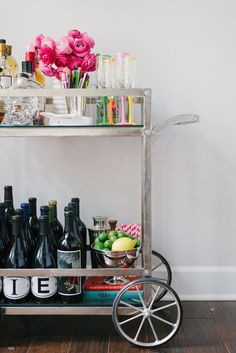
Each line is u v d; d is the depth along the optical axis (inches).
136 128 53.9
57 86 60.1
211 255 69.9
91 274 53.8
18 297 54.3
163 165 68.9
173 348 54.1
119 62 58.4
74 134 53.7
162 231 69.7
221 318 62.6
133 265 58.1
